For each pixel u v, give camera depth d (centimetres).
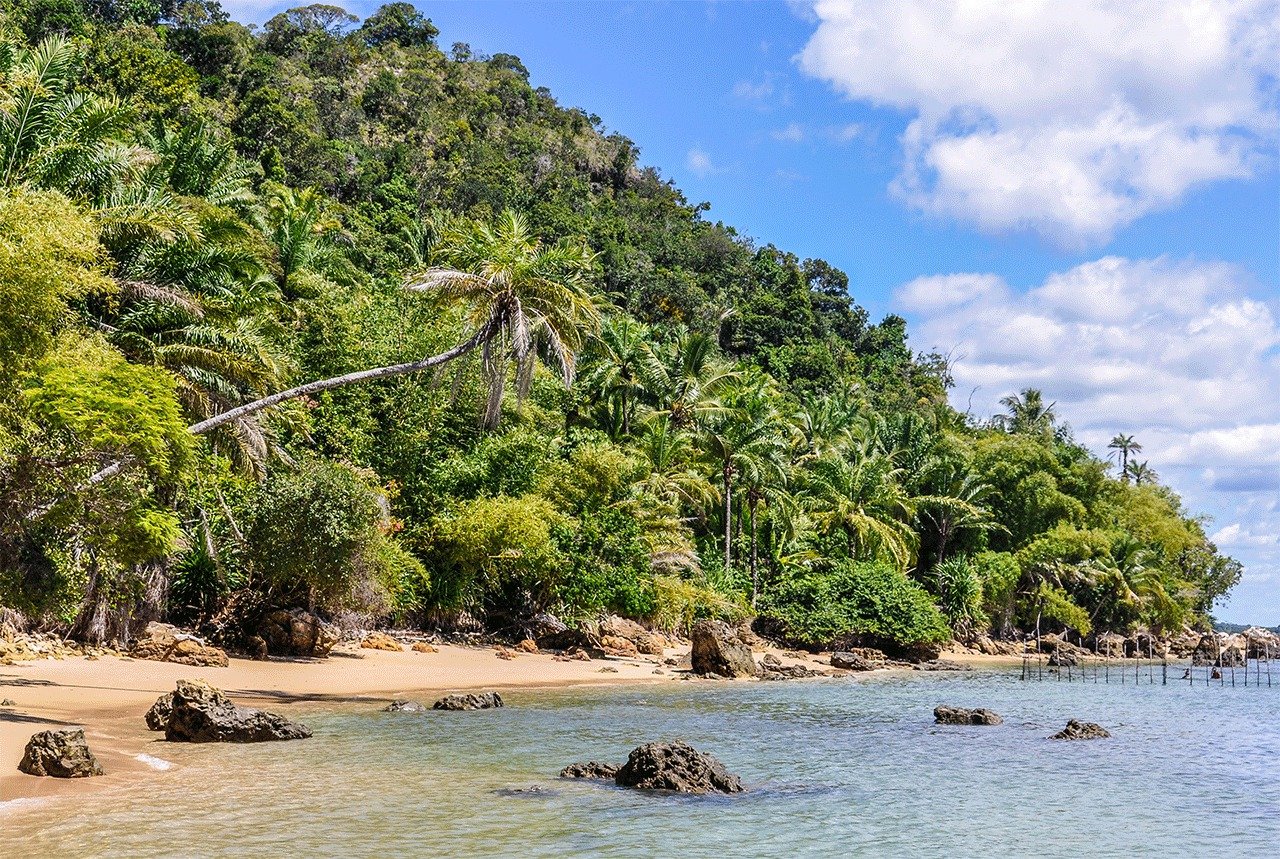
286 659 3484
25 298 1888
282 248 4938
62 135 2942
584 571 4644
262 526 3378
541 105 19125
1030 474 8456
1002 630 7831
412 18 18962
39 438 1986
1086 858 1383
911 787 1870
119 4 11275
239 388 3412
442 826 1378
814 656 5609
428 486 4709
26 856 1144
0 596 2178
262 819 1366
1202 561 9650
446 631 4616
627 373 6356
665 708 3033
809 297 14100
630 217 14975
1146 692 4400
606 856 1264
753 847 1355
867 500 7006
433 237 8312
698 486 5825
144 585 2677
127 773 1619
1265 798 1848
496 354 3011
